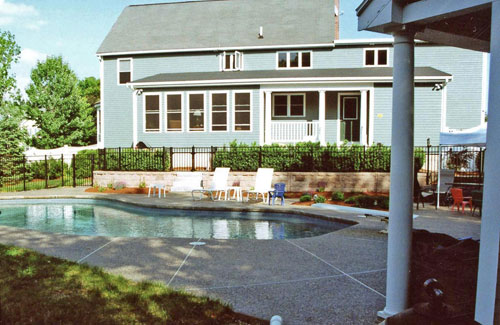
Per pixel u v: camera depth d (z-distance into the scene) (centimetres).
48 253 623
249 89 1873
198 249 655
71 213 1209
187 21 2412
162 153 1666
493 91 275
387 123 1809
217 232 903
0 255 581
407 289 364
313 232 908
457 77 1948
